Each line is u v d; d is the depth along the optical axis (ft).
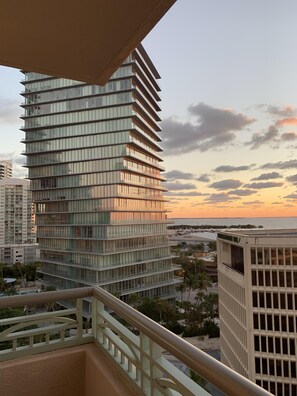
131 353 5.38
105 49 5.99
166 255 145.79
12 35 5.48
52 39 5.61
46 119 149.07
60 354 6.66
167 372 3.87
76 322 7.07
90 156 138.72
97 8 4.81
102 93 139.85
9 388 6.17
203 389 3.28
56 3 4.67
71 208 135.74
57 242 135.03
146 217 150.51
